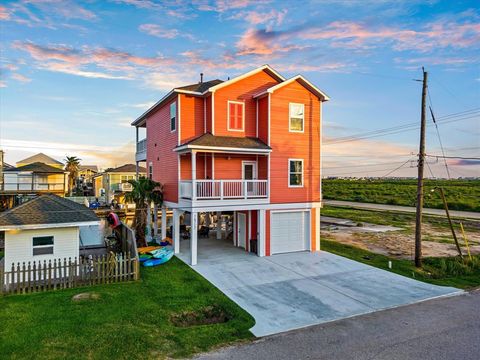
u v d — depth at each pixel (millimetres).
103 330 7504
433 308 9828
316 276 12992
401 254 17359
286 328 8211
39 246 11367
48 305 8891
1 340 6883
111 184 44281
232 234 20797
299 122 17375
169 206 17766
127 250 14633
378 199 55656
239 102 17453
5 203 32562
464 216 34844
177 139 16812
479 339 7703
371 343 7438
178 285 11336
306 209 17469
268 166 16406
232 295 10656
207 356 6695
